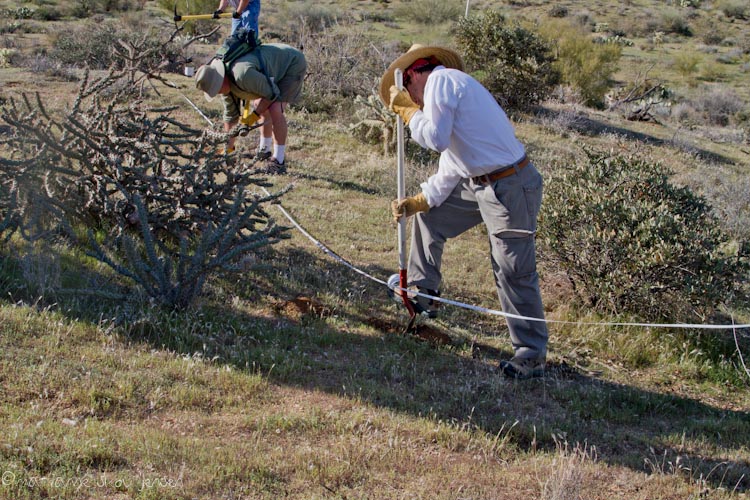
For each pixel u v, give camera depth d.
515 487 4.00
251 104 9.66
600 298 7.21
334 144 11.94
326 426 4.32
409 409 4.70
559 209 7.49
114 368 4.53
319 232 8.05
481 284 7.51
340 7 40.59
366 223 8.71
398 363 5.33
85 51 16.33
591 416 5.09
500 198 4.98
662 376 6.08
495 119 4.92
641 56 40.44
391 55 16.38
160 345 4.98
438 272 5.75
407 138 11.67
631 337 6.64
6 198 5.87
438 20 34.00
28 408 3.98
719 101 28.14
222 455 3.83
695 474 4.40
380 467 3.99
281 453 3.96
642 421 5.18
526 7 51.97
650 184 8.15
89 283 5.55
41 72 13.84
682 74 36.09
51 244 5.90
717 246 7.39
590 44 22.91
